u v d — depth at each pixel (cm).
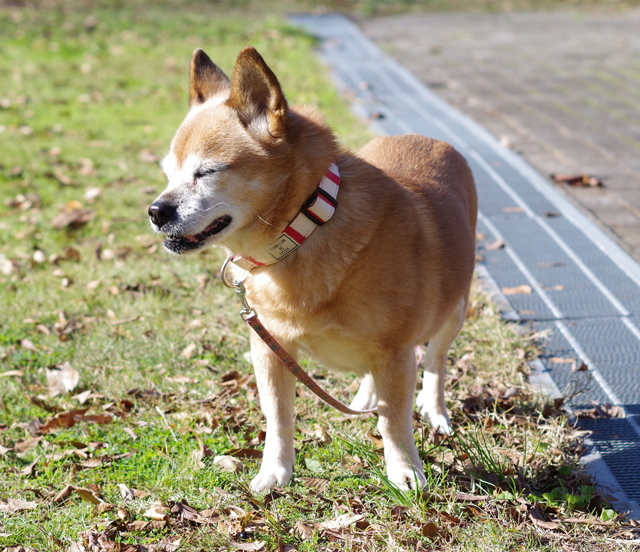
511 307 429
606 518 259
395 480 277
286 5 1598
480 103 871
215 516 264
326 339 277
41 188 633
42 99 911
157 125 807
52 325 426
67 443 316
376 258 263
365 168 280
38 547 251
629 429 322
